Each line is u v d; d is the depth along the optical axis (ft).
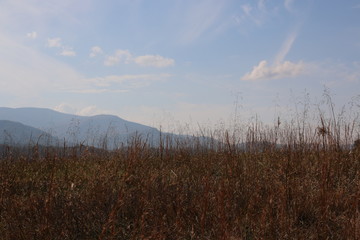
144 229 13.17
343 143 25.46
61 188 18.79
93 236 13.79
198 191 17.02
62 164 25.73
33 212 14.61
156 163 24.50
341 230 13.28
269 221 13.75
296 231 13.41
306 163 21.25
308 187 17.44
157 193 16.40
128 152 20.71
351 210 14.32
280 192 15.60
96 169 22.91
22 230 13.05
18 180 20.99
